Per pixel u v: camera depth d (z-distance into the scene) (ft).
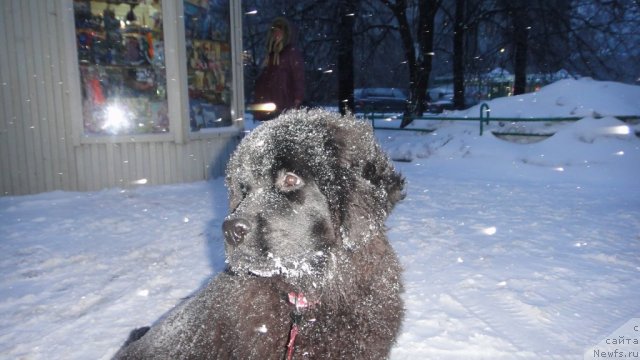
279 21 7.94
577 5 23.44
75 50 9.16
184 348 2.51
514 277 4.96
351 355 2.49
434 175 12.13
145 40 9.77
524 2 21.20
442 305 4.33
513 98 15.70
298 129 2.64
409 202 8.77
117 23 9.50
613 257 5.49
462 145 14.08
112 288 4.84
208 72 10.89
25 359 3.60
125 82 9.71
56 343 3.81
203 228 6.95
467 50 24.16
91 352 3.68
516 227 6.92
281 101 7.99
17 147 9.08
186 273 5.22
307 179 2.54
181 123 10.21
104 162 9.66
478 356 3.53
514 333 3.84
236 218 2.44
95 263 5.56
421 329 3.90
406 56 21.45
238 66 11.54
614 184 10.34
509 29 22.49
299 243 2.50
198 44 10.57
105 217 7.57
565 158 12.05
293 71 7.99
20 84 8.98
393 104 35.73
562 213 7.74
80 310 4.40
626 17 24.41
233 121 11.66
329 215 2.58
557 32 22.13
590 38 26.40
